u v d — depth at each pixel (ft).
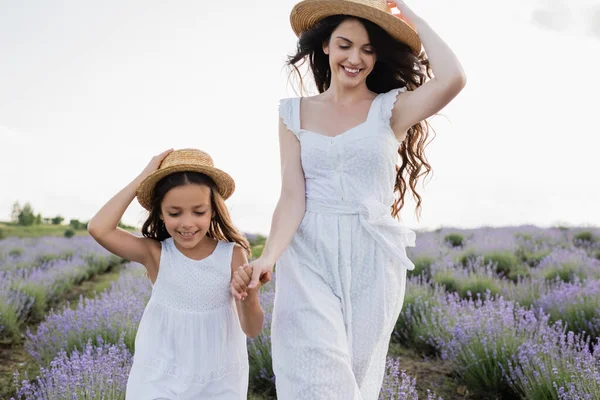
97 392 12.21
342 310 8.65
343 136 8.82
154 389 8.84
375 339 8.79
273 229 8.82
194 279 9.27
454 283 27.20
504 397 14.56
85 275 39.06
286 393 8.31
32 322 24.22
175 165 8.89
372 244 8.79
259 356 14.89
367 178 8.82
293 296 8.57
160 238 9.73
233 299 9.58
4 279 27.45
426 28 8.91
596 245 42.42
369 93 9.41
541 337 16.24
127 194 9.18
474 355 14.83
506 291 24.31
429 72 10.00
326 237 8.71
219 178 9.30
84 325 17.90
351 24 8.96
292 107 9.20
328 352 8.02
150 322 9.30
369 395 9.18
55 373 13.21
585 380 12.41
